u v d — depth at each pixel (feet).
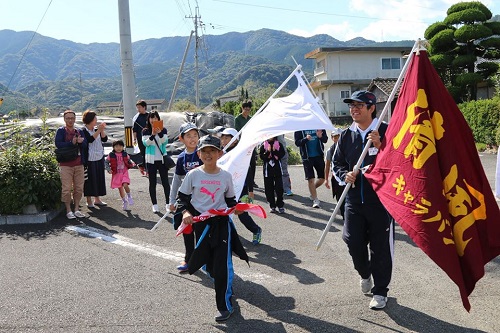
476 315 14.89
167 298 16.53
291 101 22.63
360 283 17.37
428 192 13.34
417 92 14.05
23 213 27.07
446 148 13.69
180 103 135.54
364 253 15.85
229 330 14.12
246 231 25.68
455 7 92.17
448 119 13.87
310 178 30.50
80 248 22.29
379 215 15.15
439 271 19.02
